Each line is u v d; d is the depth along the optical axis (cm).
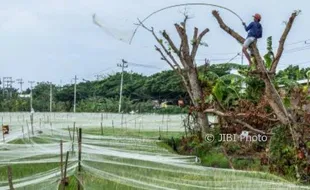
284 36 1573
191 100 2406
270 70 1580
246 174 1541
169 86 5928
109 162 1631
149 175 1501
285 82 2275
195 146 2150
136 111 5731
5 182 1314
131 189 1310
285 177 1550
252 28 1497
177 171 1564
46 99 7538
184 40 2373
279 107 1569
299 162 1526
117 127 3123
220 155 1977
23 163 1638
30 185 1295
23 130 2486
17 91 8300
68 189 1262
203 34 2412
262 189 1302
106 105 6309
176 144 2375
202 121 2236
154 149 2136
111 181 1369
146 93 6328
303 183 1480
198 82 2336
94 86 7831
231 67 3073
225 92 2262
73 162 1522
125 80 7369
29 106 6775
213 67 3067
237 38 1525
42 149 1817
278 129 1634
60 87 7994
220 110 2219
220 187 1324
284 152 1586
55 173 1406
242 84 2316
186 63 2372
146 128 3075
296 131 1548
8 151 1758
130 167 1620
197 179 1447
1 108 6481
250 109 2027
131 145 2183
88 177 1391
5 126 2306
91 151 1795
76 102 7612
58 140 2203
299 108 1647
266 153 1717
